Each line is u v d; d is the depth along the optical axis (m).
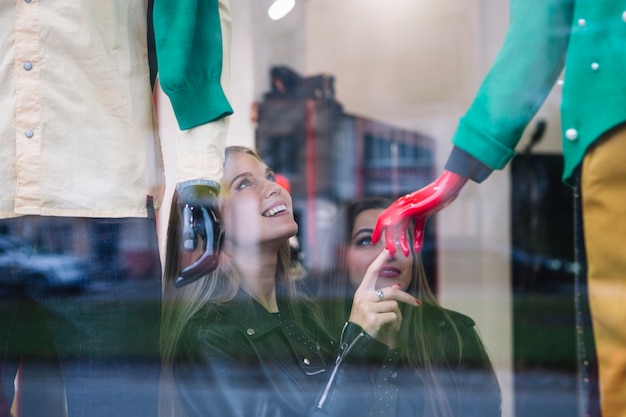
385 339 1.62
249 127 2.20
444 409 1.68
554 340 1.93
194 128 1.45
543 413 1.86
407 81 2.49
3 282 1.47
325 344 1.66
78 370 1.50
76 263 1.45
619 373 1.48
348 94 2.55
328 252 1.76
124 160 1.46
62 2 1.42
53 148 1.43
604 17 1.47
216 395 1.53
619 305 1.46
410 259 1.71
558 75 1.54
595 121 1.47
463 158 1.62
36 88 1.42
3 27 1.42
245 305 1.61
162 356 1.54
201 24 1.46
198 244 1.43
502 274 2.12
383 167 2.42
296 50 2.44
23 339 1.52
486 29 2.22
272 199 1.67
